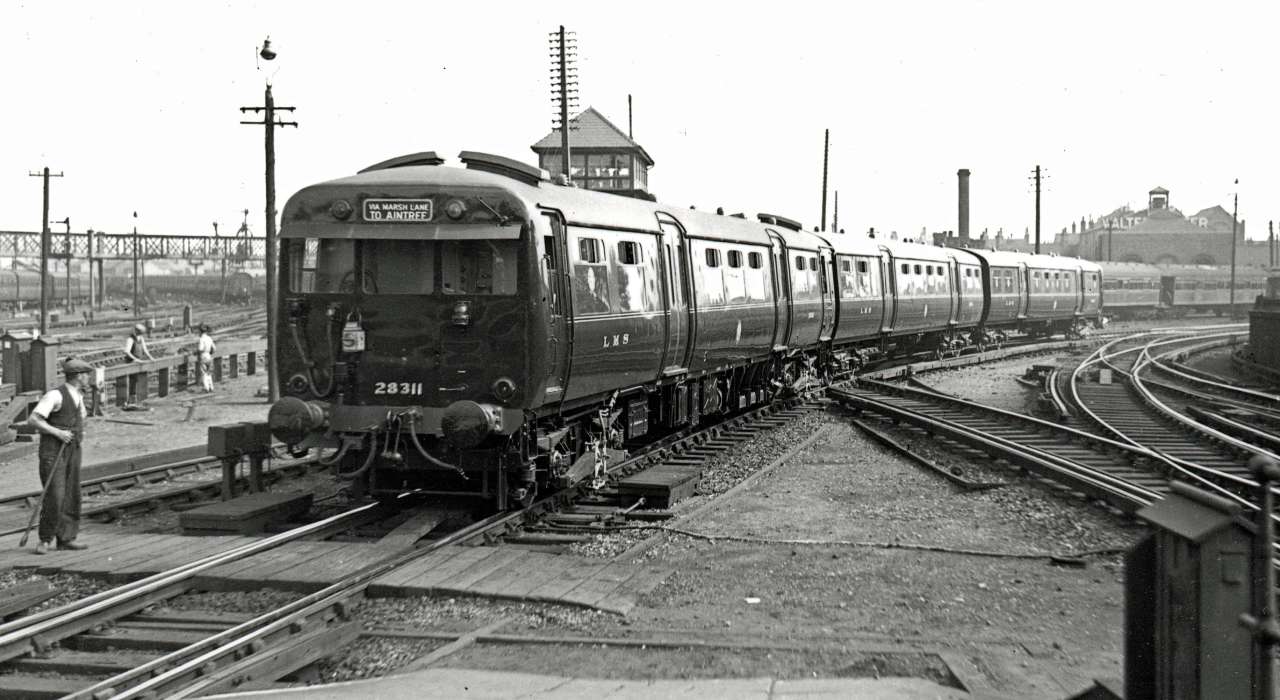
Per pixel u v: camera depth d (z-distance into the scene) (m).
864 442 16.91
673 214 14.93
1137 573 4.41
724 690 6.04
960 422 18.58
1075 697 5.10
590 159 51.09
